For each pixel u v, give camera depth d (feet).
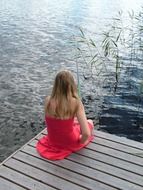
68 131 7.99
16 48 22.97
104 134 9.23
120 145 8.73
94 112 14.28
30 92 15.74
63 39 26.22
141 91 16.17
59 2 44.96
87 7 41.96
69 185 7.22
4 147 11.35
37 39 25.80
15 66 19.24
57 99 7.63
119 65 19.74
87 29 29.86
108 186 7.23
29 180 7.34
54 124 7.89
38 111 13.98
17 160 8.00
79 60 21.09
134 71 19.26
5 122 12.95
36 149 8.41
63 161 8.00
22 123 12.98
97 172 7.65
